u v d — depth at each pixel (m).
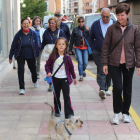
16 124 4.55
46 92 6.75
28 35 6.50
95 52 5.98
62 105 5.60
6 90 6.93
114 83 4.50
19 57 6.49
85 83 7.81
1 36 9.30
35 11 36.22
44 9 36.91
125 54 4.38
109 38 4.51
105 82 6.11
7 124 4.55
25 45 6.44
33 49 6.57
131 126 4.47
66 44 4.48
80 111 5.23
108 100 5.99
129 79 4.55
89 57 13.88
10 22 9.95
